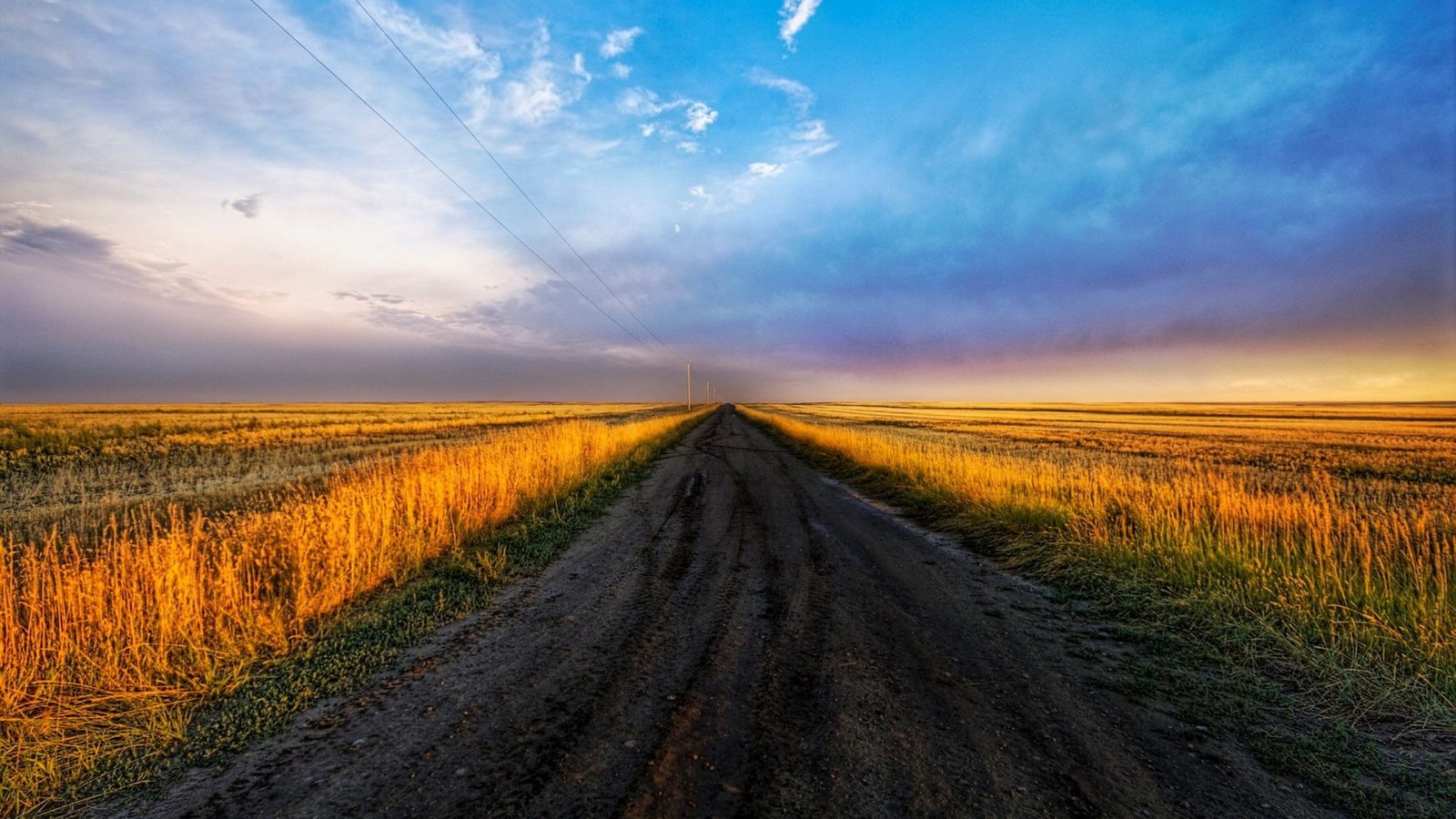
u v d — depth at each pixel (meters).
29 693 3.25
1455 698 3.36
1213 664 4.02
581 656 4.00
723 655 4.02
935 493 10.46
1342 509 7.86
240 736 3.03
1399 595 4.51
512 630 4.51
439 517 7.07
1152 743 3.01
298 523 5.75
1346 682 3.60
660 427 29.78
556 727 3.06
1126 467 16.17
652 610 4.98
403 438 25.11
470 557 6.51
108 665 3.49
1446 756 2.90
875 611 5.03
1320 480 14.41
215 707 3.33
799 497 11.41
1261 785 2.66
